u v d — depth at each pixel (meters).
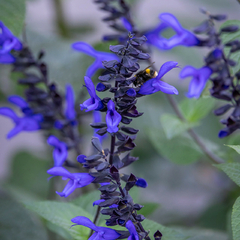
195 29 0.95
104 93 1.07
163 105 1.35
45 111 1.01
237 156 1.06
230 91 0.95
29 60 1.00
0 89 1.29
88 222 0.88
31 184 1.37
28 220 1.09
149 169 1.48
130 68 0.86
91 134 1.24
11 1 0.98
